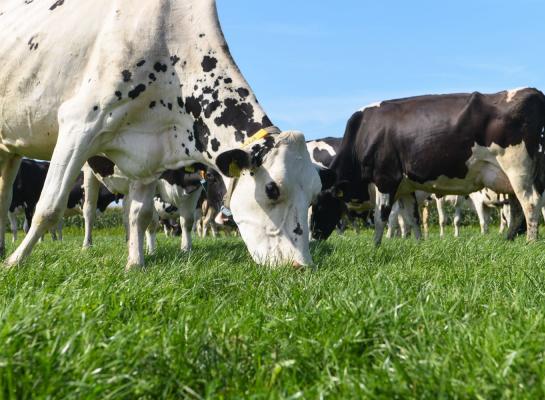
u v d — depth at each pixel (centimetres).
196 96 712
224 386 288
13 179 870
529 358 288
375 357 315
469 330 333
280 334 355
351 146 1242
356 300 404
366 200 1284
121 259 809
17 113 761
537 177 1144
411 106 1194
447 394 258
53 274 538
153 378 282
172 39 718
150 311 405
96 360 286
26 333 307
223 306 423
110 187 1031
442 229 2473
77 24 732
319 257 772
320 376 290
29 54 746
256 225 652
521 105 1115
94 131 700
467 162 1149
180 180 1174
